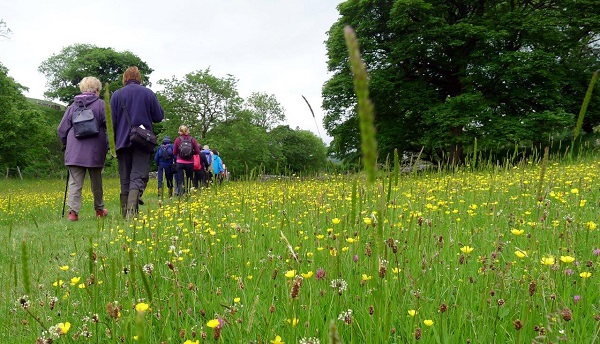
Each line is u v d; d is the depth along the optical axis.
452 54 24.52
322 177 9.11
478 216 4.20
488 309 2.00
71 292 2.73
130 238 4.19
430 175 8.23
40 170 45.91
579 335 1.66
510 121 21.16
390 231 3.00
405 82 24.73
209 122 43.69
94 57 58.66
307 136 69.12
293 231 3.69
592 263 2.40
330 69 26.64
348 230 3.00
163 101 42.94
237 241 3.64
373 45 24.58
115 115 6.49
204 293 2.42
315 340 1.69
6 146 32.50
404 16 22.98
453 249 2.86
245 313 2.05
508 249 2.89
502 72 22.00
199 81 42.38
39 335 2.03
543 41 23.17
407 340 1.79
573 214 3.46
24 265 1.27
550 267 2.14
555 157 9.24
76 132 6.53
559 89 23.06
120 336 1.93
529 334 1.74
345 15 25.78
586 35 24.06
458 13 26.20
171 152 11.02
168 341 1.85
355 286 2.29
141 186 6.55
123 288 2.48
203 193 7.98
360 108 0.62
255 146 42.94
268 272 2.70
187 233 3.85
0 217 8.36
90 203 11.13
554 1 24.72
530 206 4.26
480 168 7.71
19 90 39.06
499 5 25.44
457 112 21.38
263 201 6.17
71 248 4.14
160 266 3.08
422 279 2.32
